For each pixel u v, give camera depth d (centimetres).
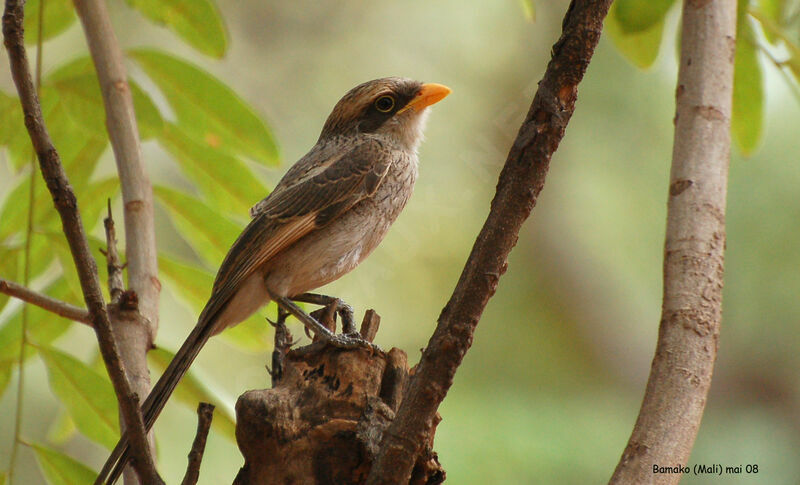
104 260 951
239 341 1048
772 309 1705
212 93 1011
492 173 1670
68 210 602
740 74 1015
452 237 1630
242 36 1762
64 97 962
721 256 681
